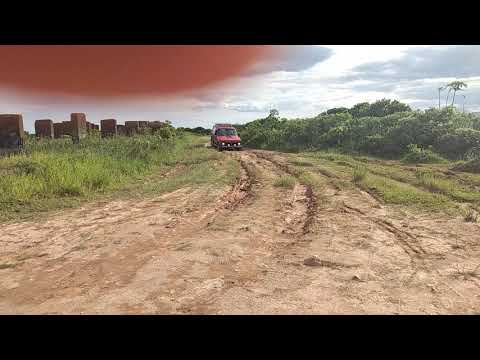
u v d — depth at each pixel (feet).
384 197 29.12
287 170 46.91
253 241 18.85
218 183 36.37
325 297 12.78
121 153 48.88
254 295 12.90
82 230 21.08
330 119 92.22
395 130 66.39
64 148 45.98
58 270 15.29
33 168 33.37
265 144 98.17
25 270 15.34
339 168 47.21
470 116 72.18
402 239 19.27
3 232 20.83
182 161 58.18
